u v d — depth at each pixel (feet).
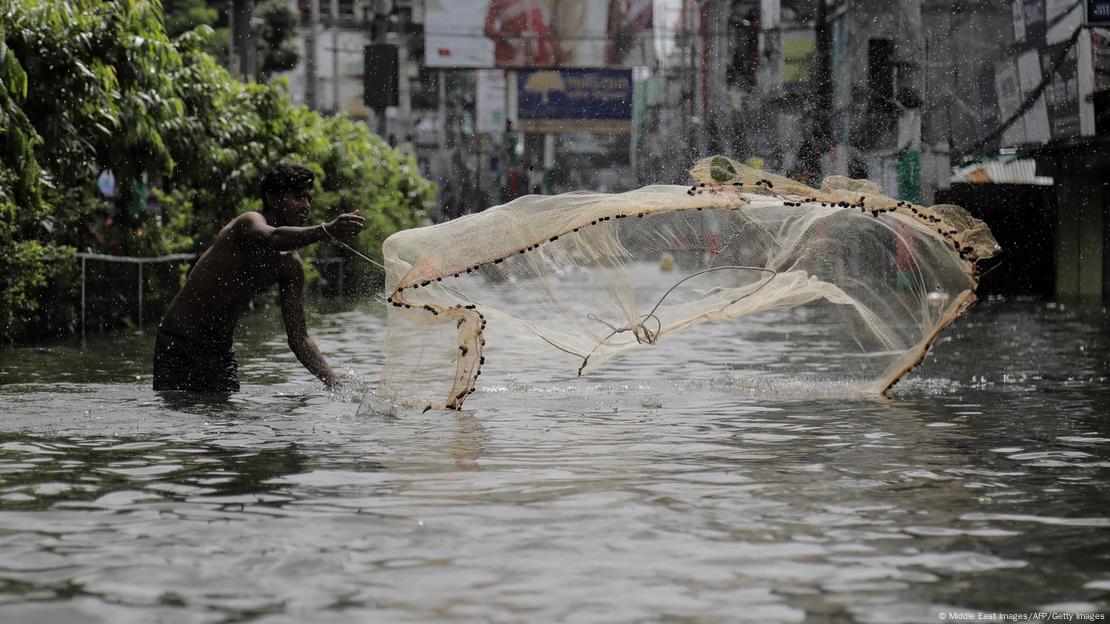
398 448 27.73
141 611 15.93
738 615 15.71
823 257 38.29
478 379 42.73
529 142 342.03
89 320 74.02
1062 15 118.21
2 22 54.70
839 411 34.40
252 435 29.55
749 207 36.19
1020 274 137.18
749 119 201.05
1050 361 51.55
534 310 37.14
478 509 21.48
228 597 16.48
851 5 158.51
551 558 18.31
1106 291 129.90
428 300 35.06
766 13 189.16
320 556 18.40
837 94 165.48
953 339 65.57
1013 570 17.76
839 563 18.08
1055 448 28.02
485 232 34.24
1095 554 18.60
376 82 193.67
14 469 25.23
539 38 231.91
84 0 59.67
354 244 133.59
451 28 231.71
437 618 15.56
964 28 140.87
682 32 234.58
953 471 25.17
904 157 147.33
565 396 37.83
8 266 62.69
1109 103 113.60
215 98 84.38
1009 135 132.05
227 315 38.50
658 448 27.84
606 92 288.71
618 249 36.94
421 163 328.08
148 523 20.54
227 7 181.68
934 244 37.81
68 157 59.77
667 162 274.77
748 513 21.22
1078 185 131.03
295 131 115.65
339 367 48.34
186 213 97.50
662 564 18.02
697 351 56.13
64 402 35.78
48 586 17.03
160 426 30.96
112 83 61.41
